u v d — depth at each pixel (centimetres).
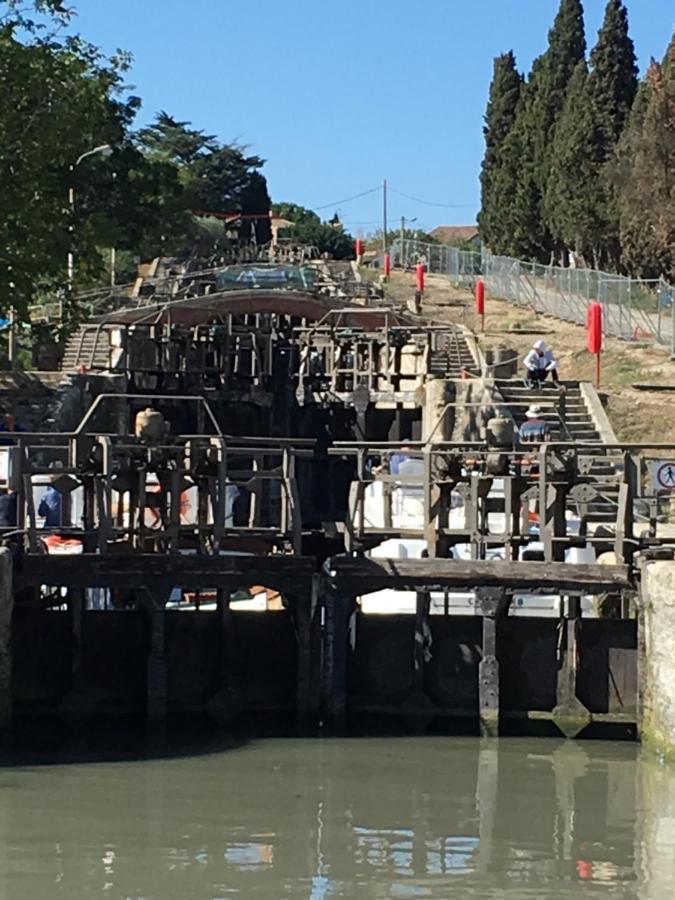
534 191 8412
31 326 2956
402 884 1580
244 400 4238
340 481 3997
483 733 2261
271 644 2314
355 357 4266
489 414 3494
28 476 2244
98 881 1566
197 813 1825
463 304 5919
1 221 2828
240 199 11412
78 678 2250
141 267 7275
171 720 2284
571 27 8569
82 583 2225
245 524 3191
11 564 2181
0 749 2156
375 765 2083
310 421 4306
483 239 9744
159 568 2247
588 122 7431
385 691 2305
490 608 2252
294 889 1554
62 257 2908
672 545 2256
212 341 4247
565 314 5419
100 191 5188
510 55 9950
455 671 2295
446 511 2339
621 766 2098
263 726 2306
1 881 1565
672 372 4181
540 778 2027
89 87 2964
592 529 2539
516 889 1572
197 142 11469
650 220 6103
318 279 5816
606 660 2266
